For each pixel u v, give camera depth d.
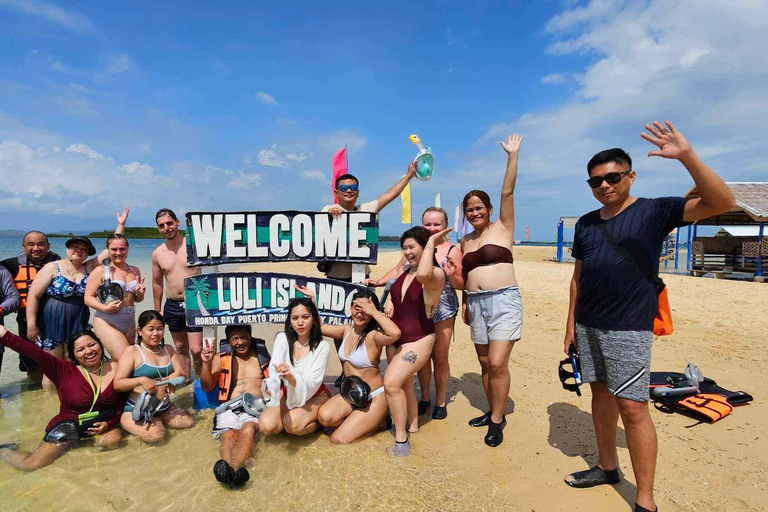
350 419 4.46
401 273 4.64
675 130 2.73
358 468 3.97
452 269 4.86
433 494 3.57
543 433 4.56
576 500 3.44
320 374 4.48
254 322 5.48
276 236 5.52
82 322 6.02
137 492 3.66
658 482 3.62
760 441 4.21
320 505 3.45
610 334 3.15
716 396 4.97
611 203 3.26
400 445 4.17
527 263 21.62
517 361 6.78
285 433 4.64
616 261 3.12
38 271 6.04
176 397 5.74
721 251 20.52
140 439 4.56
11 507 3.46
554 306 10.78
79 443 4.49
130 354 4.76
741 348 7.08
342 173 6.27
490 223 4.69
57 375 4.61
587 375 3.42
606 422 3.54
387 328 4.21
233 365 5.15
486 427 4.75
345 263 5.77
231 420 4.55
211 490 3.68
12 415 5.21
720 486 3.55
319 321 4.63
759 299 11.09
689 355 6.75
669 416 4.82
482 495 3.54
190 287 5.41
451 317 4.98
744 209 16.16
